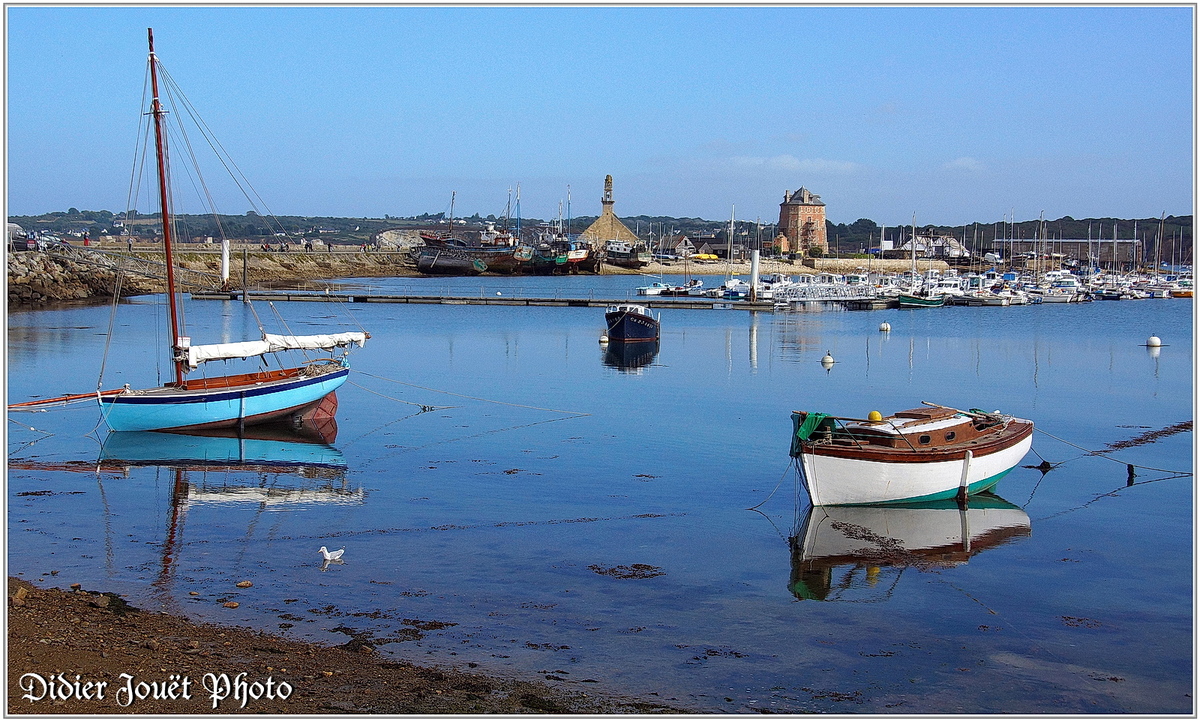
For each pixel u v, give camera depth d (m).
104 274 137.50
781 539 27.89
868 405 52.59
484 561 25.50
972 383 62.16
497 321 110.75
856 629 21.42
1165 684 18.97
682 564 25.62
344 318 112.56
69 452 38.53
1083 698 18.27
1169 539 28.44
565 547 26.88
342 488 33.31
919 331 102.44
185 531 27.72
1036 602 23.30
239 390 42.72
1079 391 58.66
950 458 31.02
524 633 20.58
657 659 19.47
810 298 145.75
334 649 19.12
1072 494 33.41
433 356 75.50
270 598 22.16
